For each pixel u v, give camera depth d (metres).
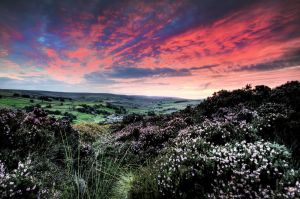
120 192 5.71
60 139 8.40
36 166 5.73
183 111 13.68
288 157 4.55
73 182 5.76
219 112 10.21
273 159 4.52
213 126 7.42
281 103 8.47
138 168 7.05
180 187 4.58
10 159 5.54
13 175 4.36
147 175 5.62
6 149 5.96
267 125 6.60
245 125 6.86
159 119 14.45
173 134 9.83
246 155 4.74
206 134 6.98
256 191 3.84
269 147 4.85
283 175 3.88
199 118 10.48
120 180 6.26
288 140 5.73
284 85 11.04
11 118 7.68
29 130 7.41
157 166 5.71
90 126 16.36
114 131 15.41
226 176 4.52
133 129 12.23
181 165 5.01
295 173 3.88
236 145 5.41
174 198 4.50
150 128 11.94
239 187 3.95
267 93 10.70
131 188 5.40
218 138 6.66
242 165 4.46
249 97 10.80
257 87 11.64
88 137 11.82
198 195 4.37
